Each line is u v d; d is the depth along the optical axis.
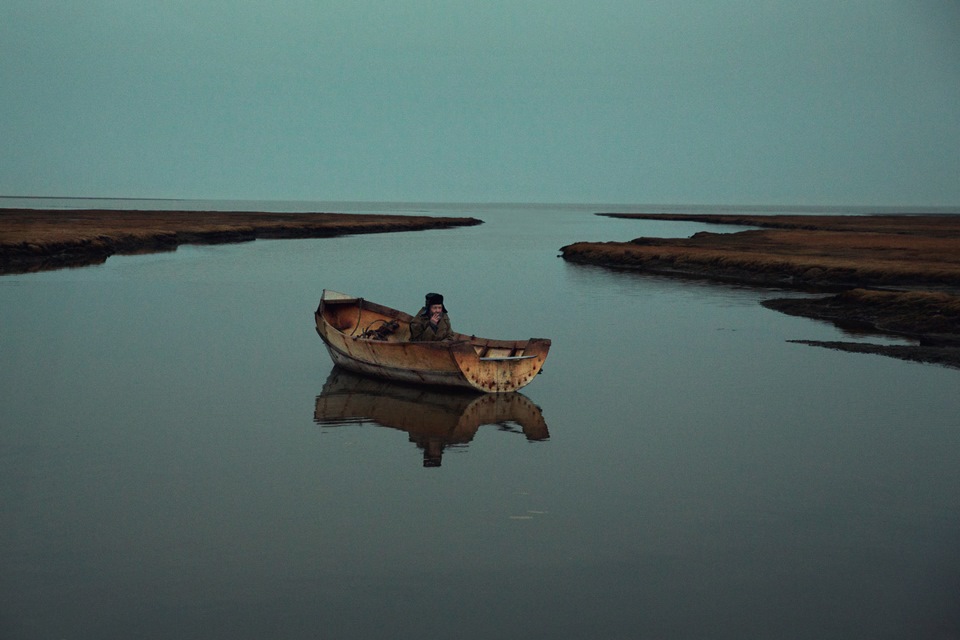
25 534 7.91
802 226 97.44
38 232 51.69
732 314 26.34
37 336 20.08
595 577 7.15
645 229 108.69
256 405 13.47
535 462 10.48
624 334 21.86
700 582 7.08
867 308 25.83
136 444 11.07
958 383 15.64
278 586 6.90
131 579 6.99
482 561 7.44
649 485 9.62
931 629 6.31
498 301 29.45
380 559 7.45
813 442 11.53
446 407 13.57
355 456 10.66
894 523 8.48
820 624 6.39
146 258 48.47
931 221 121.38
